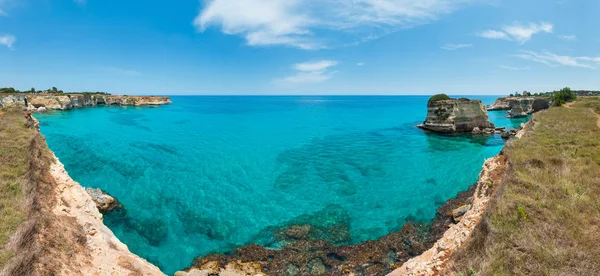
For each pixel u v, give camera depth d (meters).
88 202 18.78
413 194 26.45
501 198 11.97
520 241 9.34
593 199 11.84
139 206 23.89
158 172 32.38
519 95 118.81
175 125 70.12
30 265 9.48
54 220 13.30
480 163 36.78
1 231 10.72
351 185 29.09
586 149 17.69
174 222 21.59
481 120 59.94
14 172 15.61
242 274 15.50
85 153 39.09
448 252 12.72
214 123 76.88
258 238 19.56
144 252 17.89
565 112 37.78
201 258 17.34
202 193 27.02
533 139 21.22
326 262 16.59
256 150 44.62
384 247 17.92
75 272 11.08
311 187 28.72
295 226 21.05
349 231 20.25
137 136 53.09
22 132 23.03
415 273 12.33
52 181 17.81
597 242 9.26
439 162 37.50
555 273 8.05
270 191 27.73
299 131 64.75
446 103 60.88
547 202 11.41
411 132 62.69
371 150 45.09
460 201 23.98
